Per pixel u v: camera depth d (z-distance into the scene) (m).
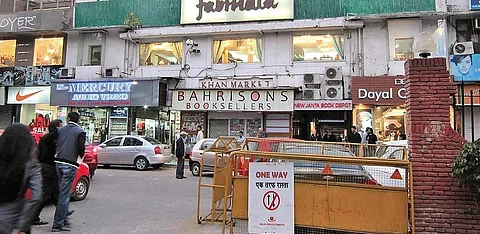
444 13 15.98
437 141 5.91
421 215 5.82
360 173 6.00
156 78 18.50
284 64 17.95
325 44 17.78
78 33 20.58
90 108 19.95
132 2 19.94
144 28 19.52
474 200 5.70
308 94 17.11
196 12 18.89
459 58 15.34
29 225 3.71
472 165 5.36
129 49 19.97
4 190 3.61
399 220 5.57
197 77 18.83
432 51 6.19
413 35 16.69
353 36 17.45
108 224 7.16
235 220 6.28
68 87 19.53
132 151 16.27
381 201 5.64
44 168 6.81
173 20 19.39
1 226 3.56
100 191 10.76
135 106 18.83
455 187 5.78
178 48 19.50
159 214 8.09
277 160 6.03
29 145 3.79
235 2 18.42
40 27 20.50
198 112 18.58
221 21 18.53
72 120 6.88
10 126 3.80
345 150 6.69
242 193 6.17
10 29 20.77
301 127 17.86
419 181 5.89
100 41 20.38
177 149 13.84
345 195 5.75
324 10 17.53
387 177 5.98
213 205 7.34
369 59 17.09
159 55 19.70
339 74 16.81
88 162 11.33
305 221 5.83
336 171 6.02
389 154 6.47
